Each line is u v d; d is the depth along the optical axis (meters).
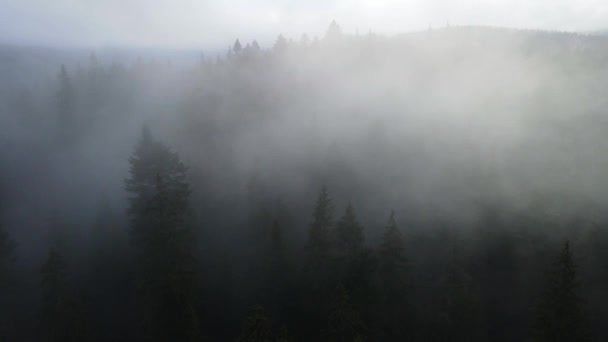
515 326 41.00
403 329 35.66
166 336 32.88
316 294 36.41
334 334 30.95
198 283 39.47
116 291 39.75
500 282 45.53
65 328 31.48
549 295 32.09
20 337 35.22
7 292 36.09
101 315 37.78
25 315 37.06
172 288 32.53
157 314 33.03
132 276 39.25
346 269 36.41
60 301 31.69
